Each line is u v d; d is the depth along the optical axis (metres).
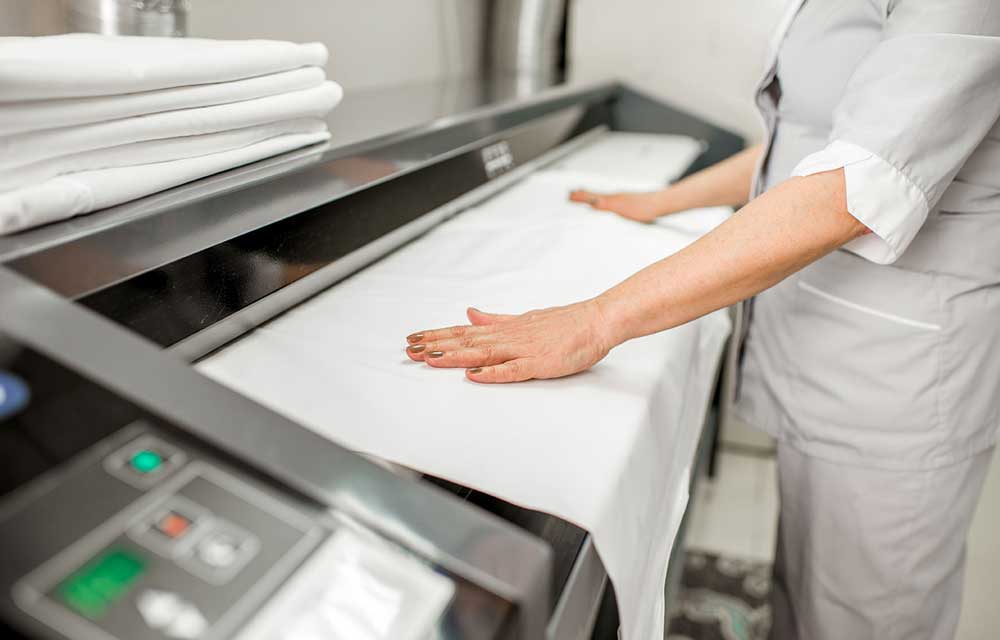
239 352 0.75
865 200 0.75
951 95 0.76
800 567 1.23
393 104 1.44
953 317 0.98
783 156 1.08
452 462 0.58
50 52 0.62
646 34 2.36
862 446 1.06
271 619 0.36
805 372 1.09
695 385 0.94
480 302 0.91
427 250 1.09
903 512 1.08
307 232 0.87
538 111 1.65
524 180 1.52
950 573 1.14
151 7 0.86
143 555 0.37
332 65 1.56
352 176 0.96
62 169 0.62
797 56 1.00
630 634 0.61
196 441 0.41
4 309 0.42
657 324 0.74
